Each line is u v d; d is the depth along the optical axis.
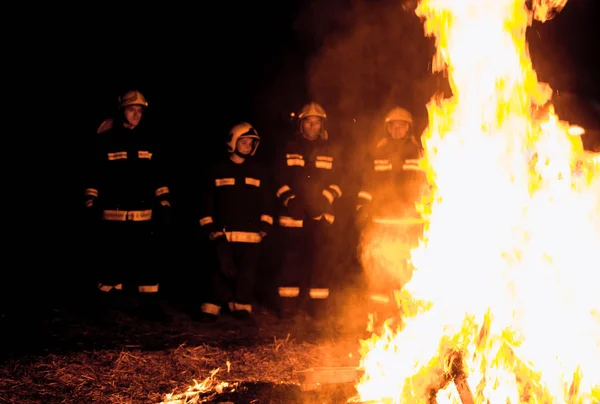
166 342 6.88
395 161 7.96
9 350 6.24
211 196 8.16
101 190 7.80
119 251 7.76
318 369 5.25
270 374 5.98
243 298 8.13
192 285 9.35
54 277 8.96
